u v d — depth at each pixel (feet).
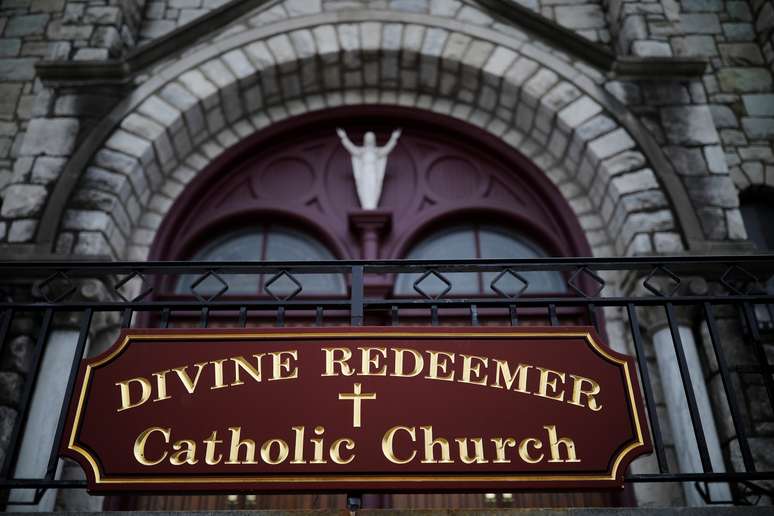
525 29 24.27
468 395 12.26
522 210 23.59
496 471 11.61
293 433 11.91
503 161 24.45
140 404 12.21
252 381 12.40
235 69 23.47
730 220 20.07
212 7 25.98
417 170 24.45
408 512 11.22
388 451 11.75
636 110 22.30
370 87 25.26
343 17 24.50
